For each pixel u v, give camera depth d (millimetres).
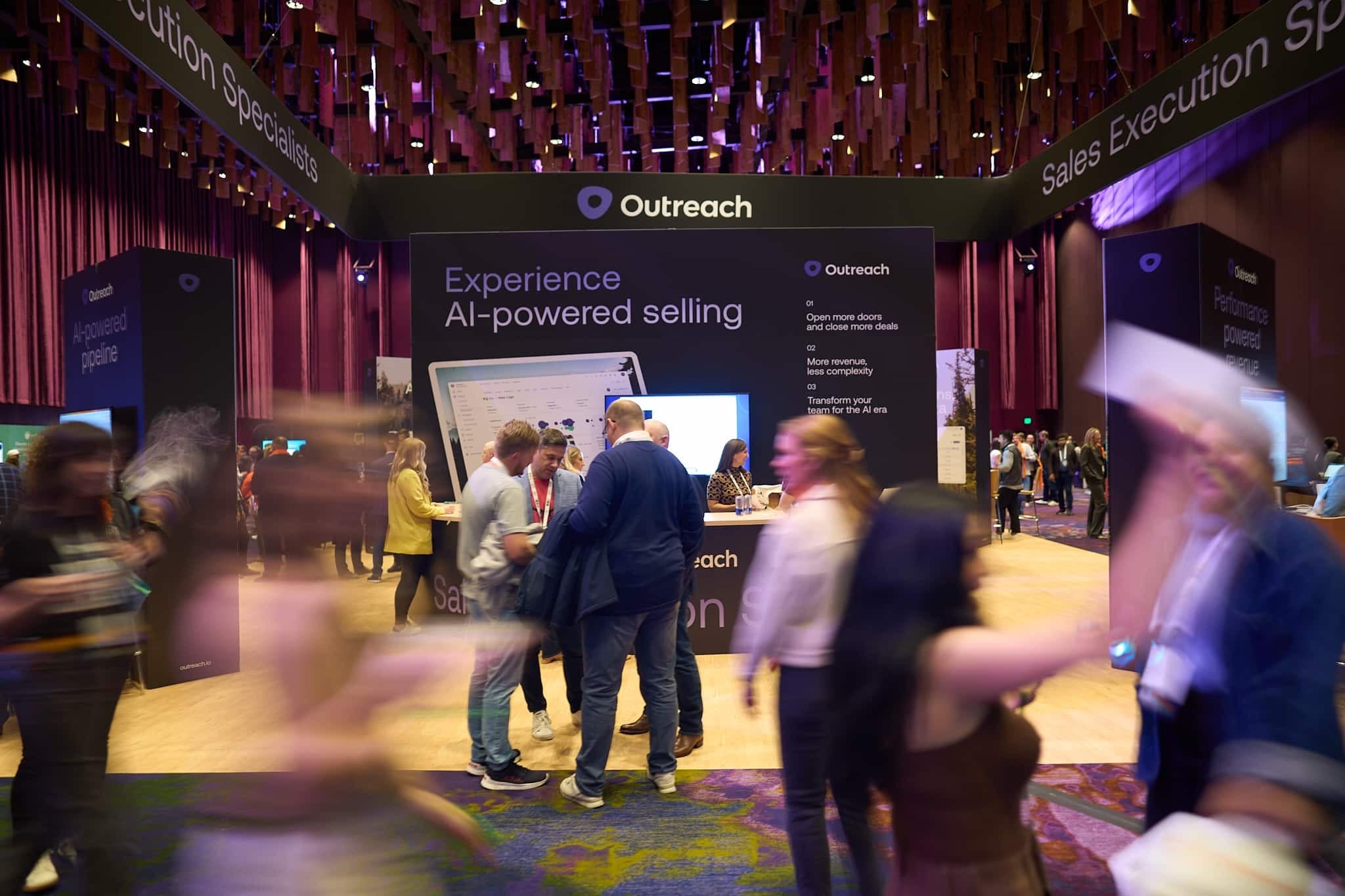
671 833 2604
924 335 5176
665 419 5180
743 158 11148
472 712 3084
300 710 1058
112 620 2006
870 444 5164
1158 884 643
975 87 9055
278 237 16188
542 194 7258
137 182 12266
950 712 988
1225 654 1113
